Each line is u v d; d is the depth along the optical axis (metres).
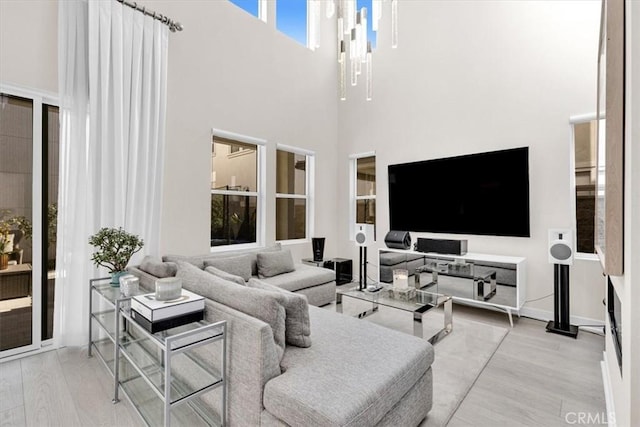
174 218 3.39
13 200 2.50
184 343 1.68
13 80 2.44
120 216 2.82
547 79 3.38
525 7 3.53
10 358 2.43
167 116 3.33
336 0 5.37
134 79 2.97
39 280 2.60
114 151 2.82
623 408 1.26
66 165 2.59
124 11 2.92
